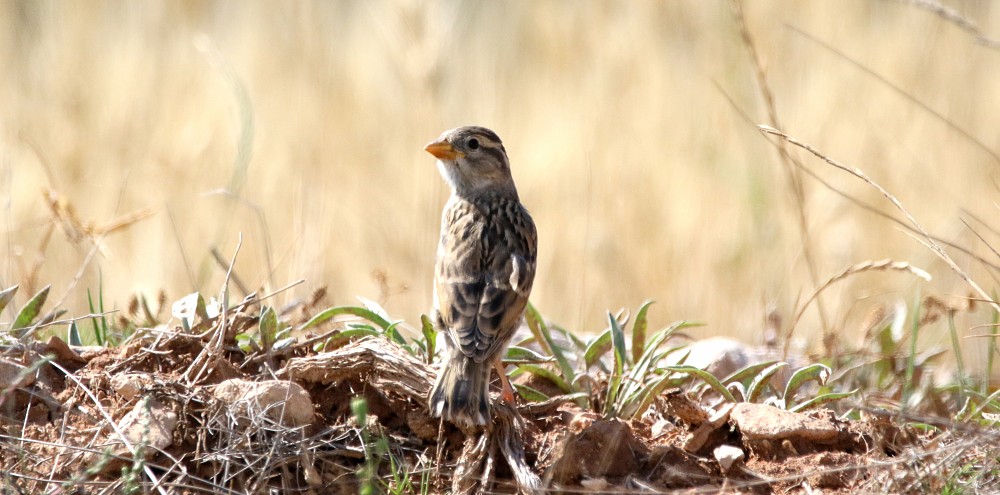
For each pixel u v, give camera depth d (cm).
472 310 836
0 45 1956
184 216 1564
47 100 1759
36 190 1480
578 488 768
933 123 1834
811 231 1554
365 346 812
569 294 1552
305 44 1966
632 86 1986
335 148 1812
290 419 765
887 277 1497
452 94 2041
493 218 941
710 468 788
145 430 699
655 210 1681
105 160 1638
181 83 1855
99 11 2003
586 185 1730
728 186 1711
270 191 1642
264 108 1855
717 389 848
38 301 863
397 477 743
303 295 1266
